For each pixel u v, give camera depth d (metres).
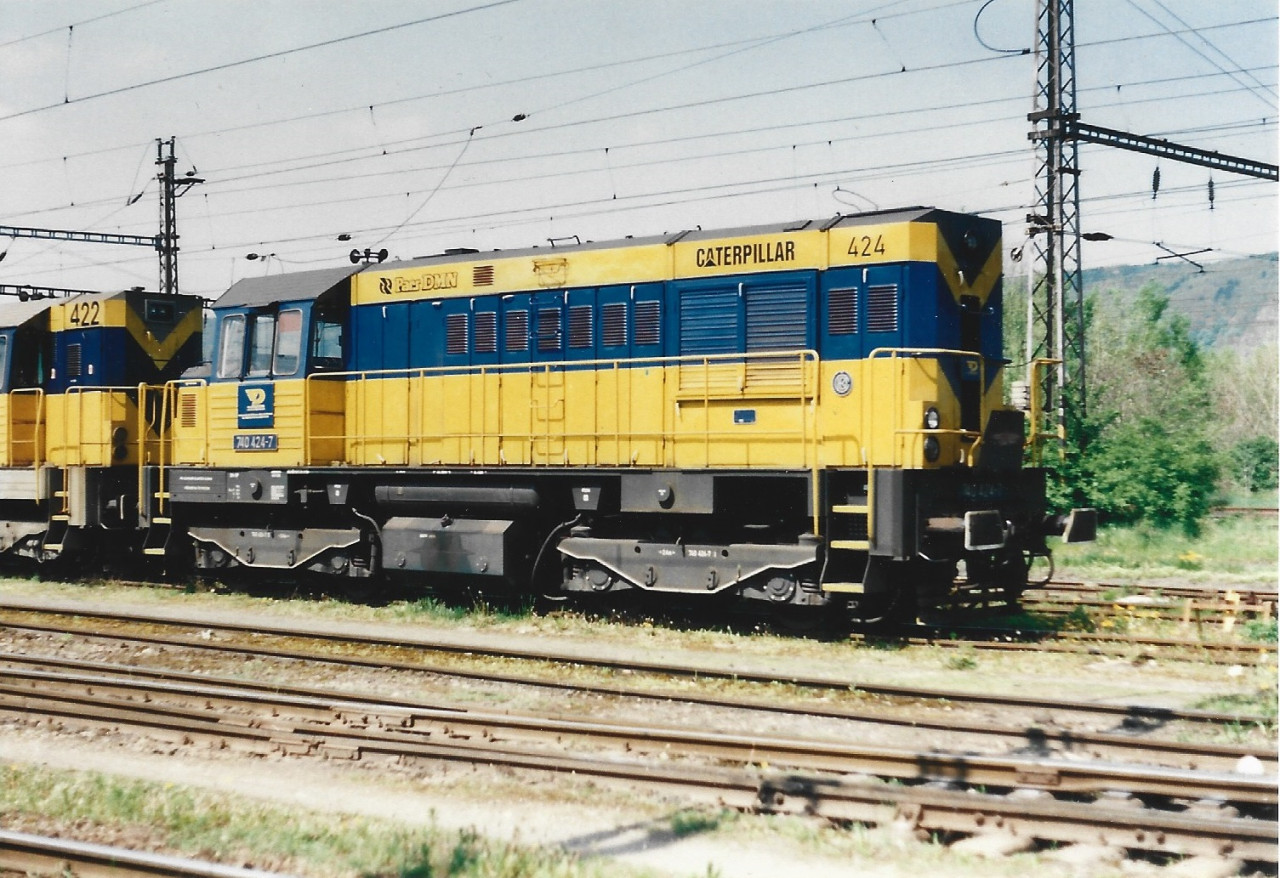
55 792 7.69
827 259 12.82
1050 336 22.56
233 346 16.72
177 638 13.41
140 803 7.47
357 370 16.03
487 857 6.45
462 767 8.24
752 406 13.15
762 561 12.79
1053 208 22.19
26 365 19.58
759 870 6.48
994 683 10.95
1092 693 10.52
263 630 14.05
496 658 12.26
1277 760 7.80
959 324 12.69
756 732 9.26
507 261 14.88
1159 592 16.44
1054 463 23.55
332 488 15.80
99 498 18.36
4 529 19.88
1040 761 7.51
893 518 11.91
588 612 14.86
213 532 17.25
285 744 8.78
